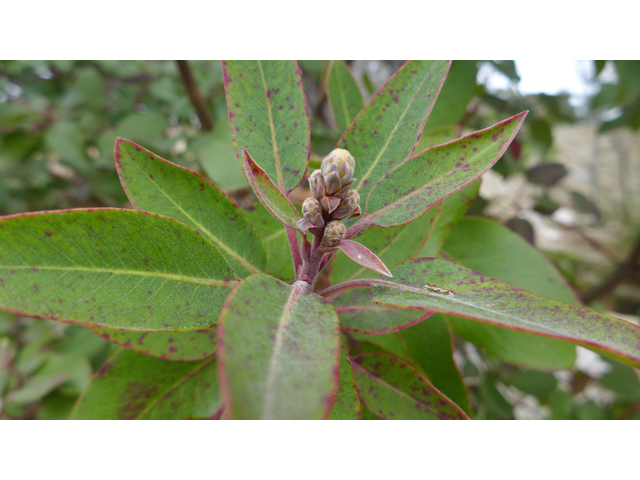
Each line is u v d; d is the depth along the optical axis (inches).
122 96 17.2
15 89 17.3
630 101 13.2
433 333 7.3
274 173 5.5
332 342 3.5
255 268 5.6
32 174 15.7
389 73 13.9
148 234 4.5
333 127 14.1
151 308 4.4
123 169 5.3
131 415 6.3
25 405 11.2
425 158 4.9
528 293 4.0
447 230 7.0
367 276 6.2
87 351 12.5
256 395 2.9
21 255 4.0
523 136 13.6
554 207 13.0
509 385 13.8
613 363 14.9
